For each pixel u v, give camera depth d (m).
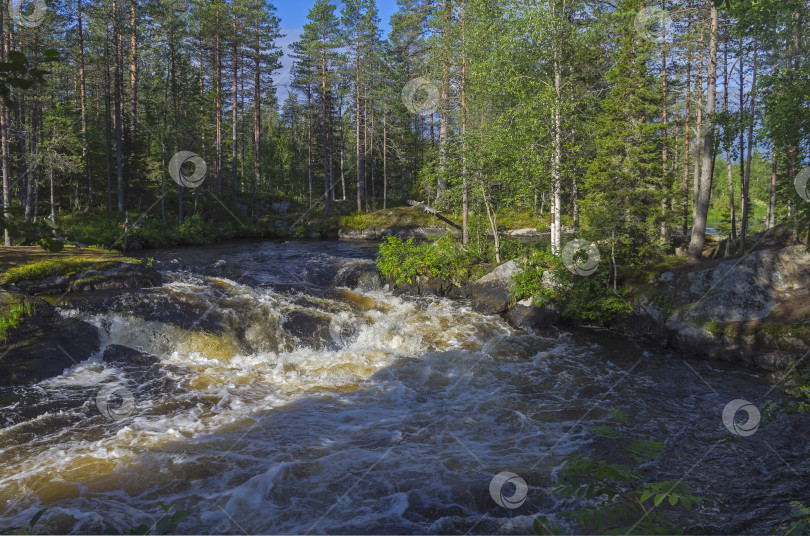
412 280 18.14
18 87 2.30
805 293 11.68
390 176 57.78
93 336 10.32
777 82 12.48
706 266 14.02
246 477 6.34
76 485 6.07
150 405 8.49
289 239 36.44
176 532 5.22
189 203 36.81
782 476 6.48
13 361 8.96
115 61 34.28
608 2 18.16
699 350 12.00
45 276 11.50
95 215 31.78
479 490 5.99
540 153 16.62
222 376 9.92
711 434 7.75
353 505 5.77
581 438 7.58
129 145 34.47
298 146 59.41
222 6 38.50
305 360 11.12
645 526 2.64
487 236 21.72
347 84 43.31
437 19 22.98
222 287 13.98
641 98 17.55
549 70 17.41
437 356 11.61
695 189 24.17
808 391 5.55
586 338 13.42
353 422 8.14
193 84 41.41
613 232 15.45
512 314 14.61
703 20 16.31
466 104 21.69
